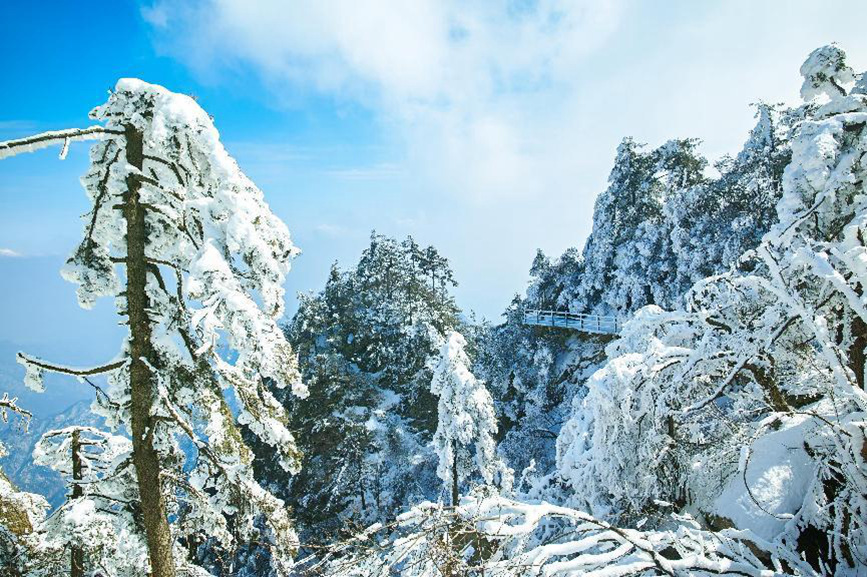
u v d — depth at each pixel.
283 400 42.72
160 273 7.01
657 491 11.54
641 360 12.50
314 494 38.12
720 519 8.87
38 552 9.18
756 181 33.12
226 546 7.91
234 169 6.48
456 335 26.38
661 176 42.44
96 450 8.88
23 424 6.89
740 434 10.07
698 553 5.74
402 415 47.81
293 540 7.46
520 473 36.66
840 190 9.55
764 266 12.62
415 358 50.09
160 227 7.09
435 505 5.70
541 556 5.08
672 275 37.00
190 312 6.81
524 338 45.38
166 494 7.68
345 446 39.06
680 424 13.01
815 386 10.82
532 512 5.43
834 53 11.40
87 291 7.14
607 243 42.69
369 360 52.50
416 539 5.18
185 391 6.69
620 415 12.07
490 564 5.05
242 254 6.08
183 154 6.46
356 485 39.12
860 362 8.74
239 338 5.80
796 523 7.69
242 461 6.77
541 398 41.16
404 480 41.41
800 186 10.04
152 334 6.68
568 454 14.39
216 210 6.09
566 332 43.00
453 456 25.62
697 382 13.01
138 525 7.96
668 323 14.44
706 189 36.19
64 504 7.81
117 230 6.96
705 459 10.95
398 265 56.56
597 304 43.12
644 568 5.23
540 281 48.09
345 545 5.45
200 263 5.81
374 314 53.78
